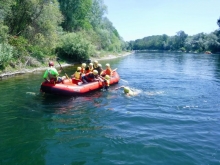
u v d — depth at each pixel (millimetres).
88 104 7965
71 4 33469
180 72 17250
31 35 20750
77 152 4531
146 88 10695
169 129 5625
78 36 25922
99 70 10945
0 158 4312
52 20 21938
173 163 4094
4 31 15859
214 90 10266
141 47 126812
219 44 62469
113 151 4551
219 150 4520
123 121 6258
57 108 7473
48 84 8766
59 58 24094
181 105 7820
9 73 14445
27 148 4703
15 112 7008
